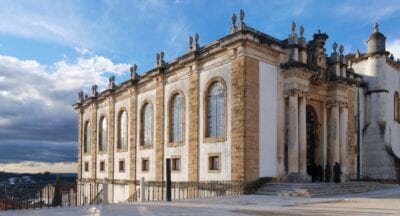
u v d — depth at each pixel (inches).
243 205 772.6
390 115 1781.5
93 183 2150.6
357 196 1028.5
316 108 1417.3
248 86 1184.8
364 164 1710.1
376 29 1790.1
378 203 807.7
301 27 1350.9
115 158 1947.6
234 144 1189.1
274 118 1254.3
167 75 1566.2
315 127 1422.2
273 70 1278.3
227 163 1213.7
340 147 1451.8
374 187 1325.0
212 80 1311.5
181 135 1464.1
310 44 1395.2
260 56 1237.7
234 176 1174.3
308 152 1397.6
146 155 1675.7
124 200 1817.2
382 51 1747.0
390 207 714.8
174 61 1513.3
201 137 1336.1
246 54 1193.4
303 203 810.8
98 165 2134.6
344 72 1512.1
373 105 1737.2
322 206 741.9
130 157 1798.7
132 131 1798.7
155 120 1617.9
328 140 1441.9
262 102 1222.9
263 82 1235.9
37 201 1013.2
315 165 1386.6
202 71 1366.9
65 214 620.7
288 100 1284.4
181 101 1476.4
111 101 2020.2
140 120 1747.0
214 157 1278.3
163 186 1363.2
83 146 2368.4
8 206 799.7
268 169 1207.6
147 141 1704.0
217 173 1248.8
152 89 1673.2
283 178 1241.4
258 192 1138.0
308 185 1097.4
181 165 1430.9
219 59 1291.8
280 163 1245.7
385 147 1673.2
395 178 1624.0
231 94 1223.5
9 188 788.0
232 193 1146.0
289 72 1288.1
